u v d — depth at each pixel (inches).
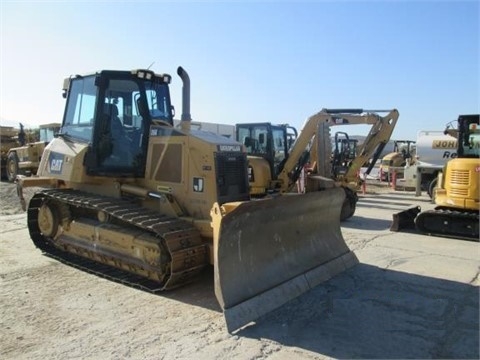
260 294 194.4
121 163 257.1
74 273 244.4
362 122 444.5
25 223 395.2
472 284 236.8
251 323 179.9
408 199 665.6
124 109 260.8
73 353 151.9
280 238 223.1
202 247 215.0
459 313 195.0
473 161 357.7
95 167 256.7
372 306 201.8
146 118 256.5
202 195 229.1
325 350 157.6
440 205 379.2
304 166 412.5
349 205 452.1
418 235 377.1
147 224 212.5
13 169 786.8
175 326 175.6
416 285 233.9
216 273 181.9
